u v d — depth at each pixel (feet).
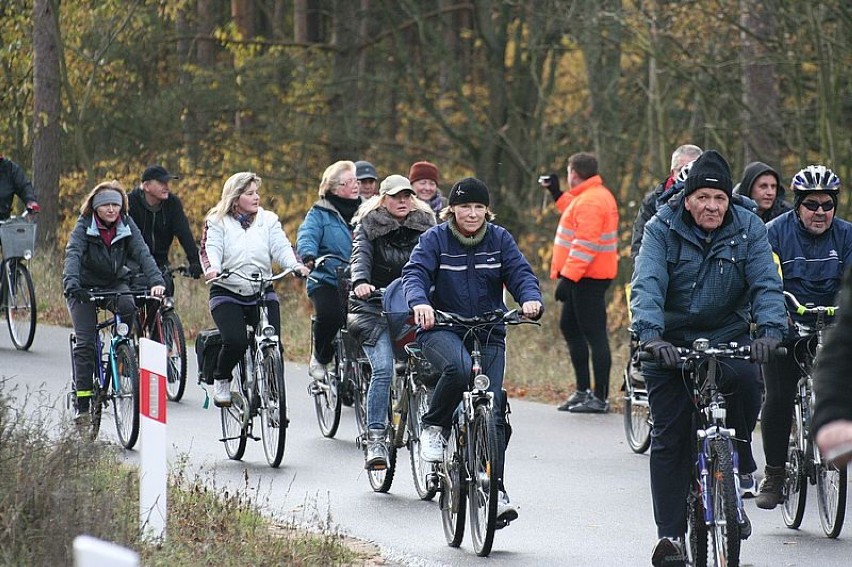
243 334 80.18
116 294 85.97
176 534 55.77
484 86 238.89
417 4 225.56
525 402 108.78
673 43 160.25
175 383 103.24
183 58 239.71
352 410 102.42
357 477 77.56
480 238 60.03
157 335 103.71
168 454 83.66
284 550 55.42
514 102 228.02
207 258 80.74
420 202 77.20
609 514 68.85
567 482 77.25
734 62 149.18
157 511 53.93
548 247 200.13
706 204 50.24
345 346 85.61
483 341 60.13
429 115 237.86
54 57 193.77
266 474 77.97
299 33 251.19
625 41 163.43
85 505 51.39
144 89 233.55
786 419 64.34
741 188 79.15
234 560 52.06
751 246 50.90
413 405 70.13
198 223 223.71
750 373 50.62
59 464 54.65
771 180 78.33
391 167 240.53
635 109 193.47
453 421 60.90
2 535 47.85
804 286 64.64
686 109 180.55
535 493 74.23
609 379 109.40
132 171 226.38
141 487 53.88
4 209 128.16
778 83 164.86
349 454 84.48
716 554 47.80
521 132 226.99
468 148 227.20
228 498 63.93
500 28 226.17
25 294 125.70
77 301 85.66
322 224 91.45
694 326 51.70
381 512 68.44
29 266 165.78
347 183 91.81
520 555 59.67
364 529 64.54
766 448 65.21
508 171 228.02
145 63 233.76
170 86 229.66
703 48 159.43
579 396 103.19
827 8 146.61
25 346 125.90
